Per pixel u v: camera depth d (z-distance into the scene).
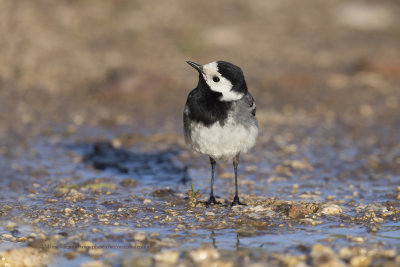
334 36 27.70
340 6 31.45
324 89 20.47
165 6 28.61
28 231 8.27
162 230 8.27
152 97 19.31
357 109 18.36
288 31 27.97
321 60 24.17
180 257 7.09
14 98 18.25
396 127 16.45
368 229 8.28
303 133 15.91
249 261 6.95
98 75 20.75
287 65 23.34
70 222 8.63
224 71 8.96
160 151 14.12
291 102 19.11
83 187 10.96
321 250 7.18
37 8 25.70
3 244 7.74
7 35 22.94
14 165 12.59
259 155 13.75
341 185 11.24
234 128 9.07
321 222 8.61
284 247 7.46
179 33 25.81
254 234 8.05
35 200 10.03
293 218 8.84
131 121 17.00
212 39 25.72
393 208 9.32
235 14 29.25
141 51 23.70
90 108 18.06
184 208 9.54
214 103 9.02
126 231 8.19
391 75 22.00
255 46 25.61
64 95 18.98
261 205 9.58
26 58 21.50
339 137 15.51
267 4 31.12
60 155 13.61
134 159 13.40
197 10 28.89
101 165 12.88
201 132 9.13
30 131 15.56
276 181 11.59
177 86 20.42
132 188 11.02
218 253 7.22
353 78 21.72
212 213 9.12
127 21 26.44
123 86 19.34
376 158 13.40
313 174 12.10
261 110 18.16
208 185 11.34
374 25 29.45
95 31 24.97
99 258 7.13
